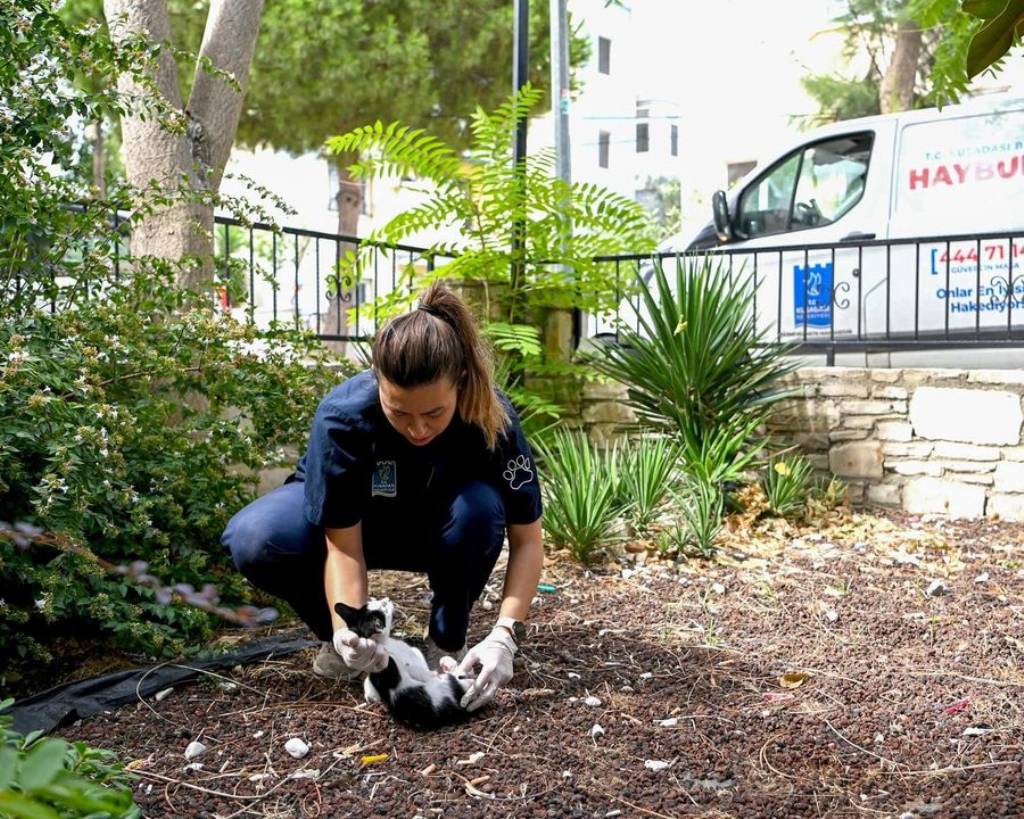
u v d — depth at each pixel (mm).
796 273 7996
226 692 3262
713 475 5727
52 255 4027
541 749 2824
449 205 6789
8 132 3746
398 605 4238
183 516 3984
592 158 26094
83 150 4891
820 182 8047
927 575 4793
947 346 6344
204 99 5730
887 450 6336
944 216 7438
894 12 13641
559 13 9234
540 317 7238
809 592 4492
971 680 3391
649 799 2535
